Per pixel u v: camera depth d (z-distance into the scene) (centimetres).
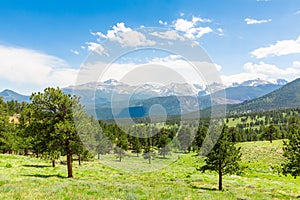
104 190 1812
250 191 3034
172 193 1997
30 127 2969
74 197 1465
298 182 4916
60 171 3722
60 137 2864
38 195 1447
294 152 3141
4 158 5069
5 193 1463
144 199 1628
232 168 3172
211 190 2906
